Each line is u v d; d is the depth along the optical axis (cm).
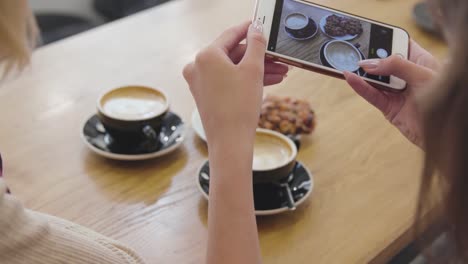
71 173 106
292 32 93
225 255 75
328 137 118
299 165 107
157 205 100
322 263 90
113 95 116
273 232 96
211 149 77
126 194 102
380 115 124
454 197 48
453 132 45
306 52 92
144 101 115
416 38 154
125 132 108
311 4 97
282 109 117
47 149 111
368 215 100
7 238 64
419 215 54
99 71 134
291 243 94
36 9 284
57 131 116
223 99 77
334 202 102
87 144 109
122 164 109
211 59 79
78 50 142
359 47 95
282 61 91
